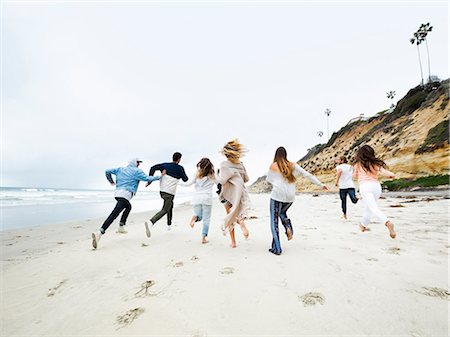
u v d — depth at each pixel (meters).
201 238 4.89
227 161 4.11
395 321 1.77
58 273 3.13
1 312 2.21
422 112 25.48
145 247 4.28
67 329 1.90
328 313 1.91
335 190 29.78
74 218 9.42
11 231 6.37
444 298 2.08
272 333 1.70
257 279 2.60
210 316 1.95
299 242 4.11
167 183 5.31
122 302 2.28
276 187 3.58
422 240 3.93
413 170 20.16
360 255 3.26
